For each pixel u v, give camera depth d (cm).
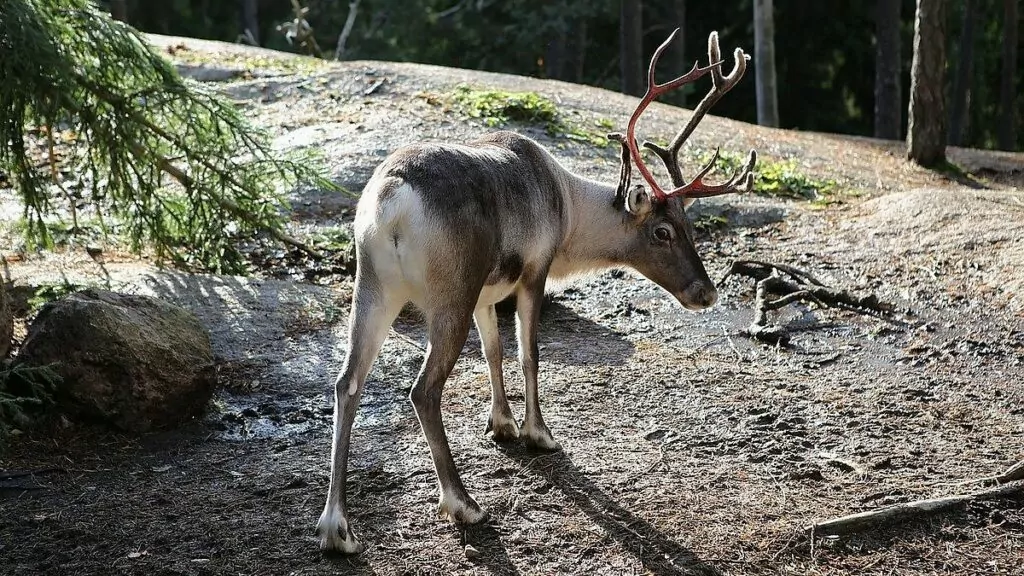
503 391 563
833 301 812
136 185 913
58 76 706
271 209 847
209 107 809
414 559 447
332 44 2448
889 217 977
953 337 745
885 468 542
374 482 515
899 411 619
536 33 2112
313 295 772
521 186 512
